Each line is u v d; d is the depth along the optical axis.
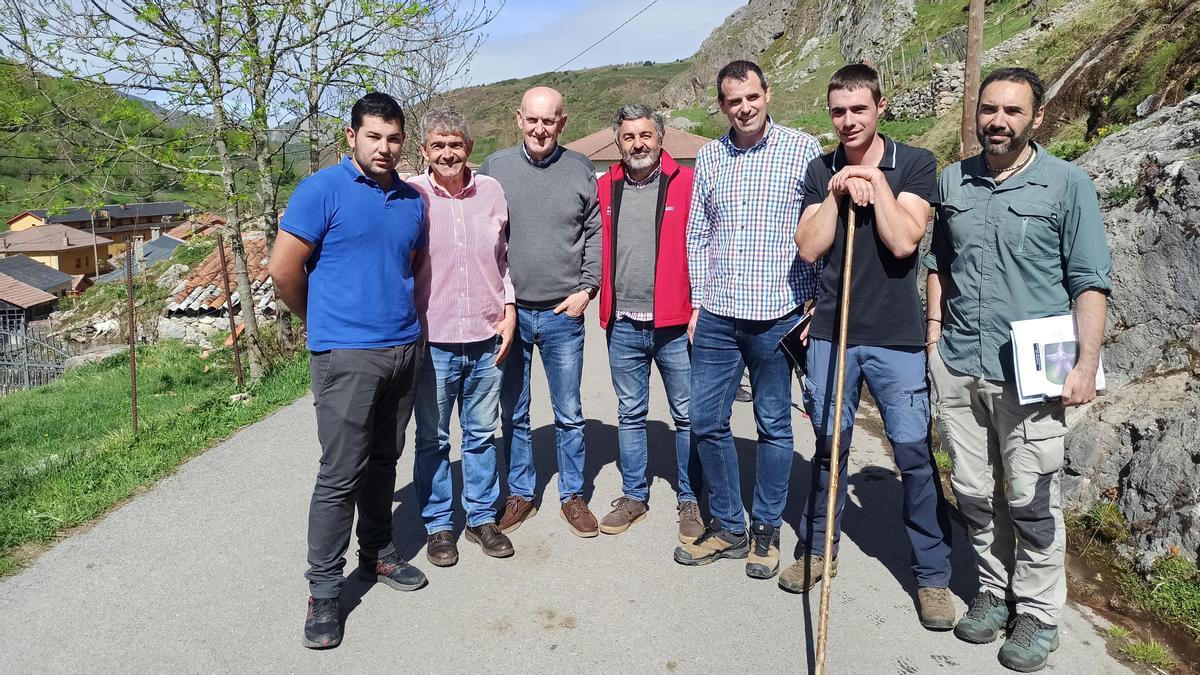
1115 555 3.59
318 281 3.05
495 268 3.62
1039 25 21.31
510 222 3.78
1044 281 2.83
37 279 61.47
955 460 3.10
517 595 3.44
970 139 9.75
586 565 3.69
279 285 3.06
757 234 3.37
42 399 11.81
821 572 3.46
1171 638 3.06
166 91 8.30
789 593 3.45
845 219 3.13
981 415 3.03
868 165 3.07
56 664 2.94
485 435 3.77
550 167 3.77
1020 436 2.86
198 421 5.86
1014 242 2.83
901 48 38.16
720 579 3.56
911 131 21.56
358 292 3.03
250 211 9.79
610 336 3.99
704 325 3.54
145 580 3.55
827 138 28.28
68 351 20.41
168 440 5.41
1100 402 4.09
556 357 3.92
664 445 5.36
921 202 2.97
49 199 8.37
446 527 3.77
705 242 3.63
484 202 3.58
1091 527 3.78
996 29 27.98
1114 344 4.30
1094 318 2.70
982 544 3.12
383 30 8.83
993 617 3.11
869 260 3.08
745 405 6.17
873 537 3.96
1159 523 3.46
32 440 8.83
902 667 2.92
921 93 22.94
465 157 3.45
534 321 3.86
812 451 5.14
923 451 3.13
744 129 3.34
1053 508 2.90
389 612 3.31
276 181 9.22
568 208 3.76
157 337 15.85
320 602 3.11
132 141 8.25
